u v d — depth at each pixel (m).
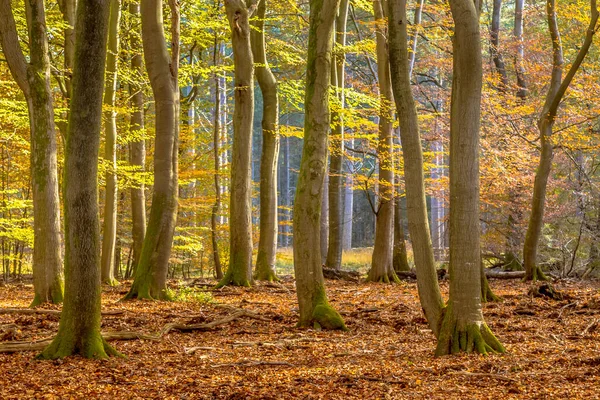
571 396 5.80
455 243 8.01
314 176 11.21
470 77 7.77
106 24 7.86
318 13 11.06
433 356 8.09
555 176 25.14
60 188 22.09
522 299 14.96
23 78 13.40
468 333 7.96
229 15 17.92
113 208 19.48
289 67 29.53
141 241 20.41
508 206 22.72
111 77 18.94
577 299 14.77
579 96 19.38
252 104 18.27
